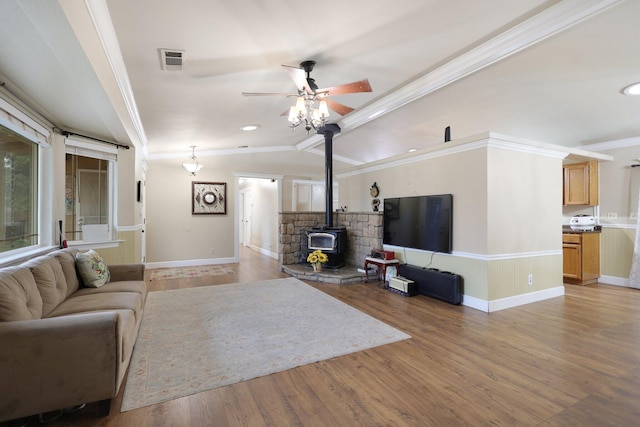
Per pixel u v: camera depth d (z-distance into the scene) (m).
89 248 3.98
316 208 8.55
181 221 6.79
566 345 2.78
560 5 2.20
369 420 1.78
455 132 5.25
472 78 3.15
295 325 3.23
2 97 2.53
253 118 4.56
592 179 5.34
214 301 4.08
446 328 3.18
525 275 4.08
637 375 2.28
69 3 1.63
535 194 4.19
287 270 5.91
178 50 2.55
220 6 2.03
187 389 2.08
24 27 1.70
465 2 2.14
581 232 5.11
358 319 3.42
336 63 3.05
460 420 1.79
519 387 2.12
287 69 2.58
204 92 3.42
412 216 4.76
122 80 3.02
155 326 3.18
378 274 5.22
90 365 1.75
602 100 3.63
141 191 5.52
